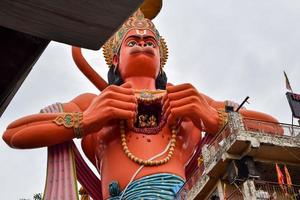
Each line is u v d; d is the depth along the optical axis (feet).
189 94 88.79
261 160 54.03
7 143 87.86
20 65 12.75
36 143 85.56
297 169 55.83
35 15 11.84
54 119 86.58
